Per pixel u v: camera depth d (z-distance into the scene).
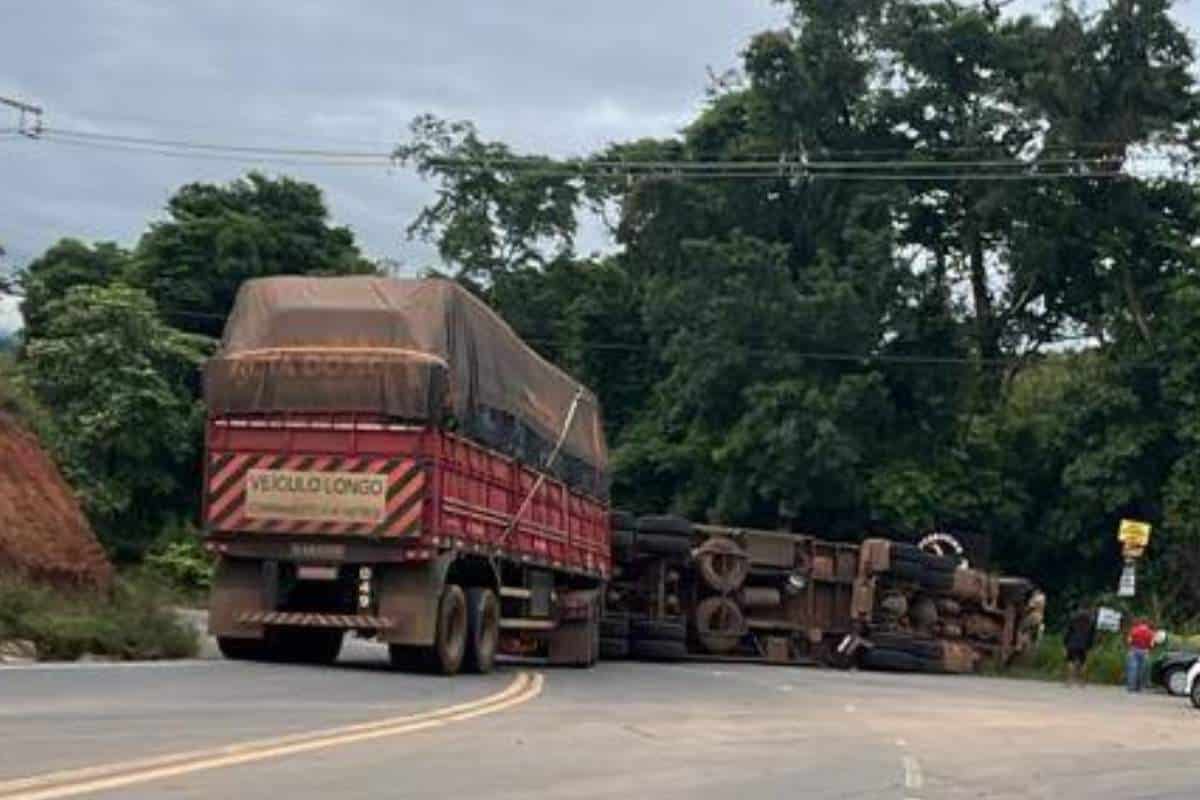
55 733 13.50
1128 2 54.41
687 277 57.03
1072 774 16.69
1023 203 55.59
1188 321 51.34
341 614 23.30
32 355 58.59
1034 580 55.34
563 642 31.66
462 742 15.09
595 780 13.30
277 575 23.23
